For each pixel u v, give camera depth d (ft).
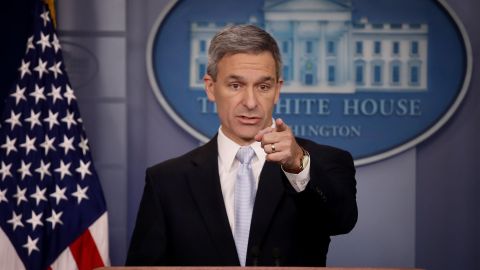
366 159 25.71
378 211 25.85
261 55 12.54
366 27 25.82
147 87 25.90
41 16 24.54
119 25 25.85
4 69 24.99
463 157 25.68
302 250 12.80
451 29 25.75
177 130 25.91
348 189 13.02
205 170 13.67
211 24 25.99
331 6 25.82
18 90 23.94
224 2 25.96
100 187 24.16
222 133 13.84
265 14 25.89
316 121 25.88
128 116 25.85
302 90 25.85
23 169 23.44
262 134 10.75
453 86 25.71
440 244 25.75
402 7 25.84
